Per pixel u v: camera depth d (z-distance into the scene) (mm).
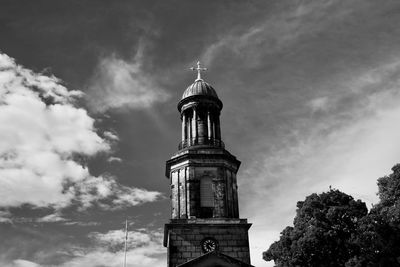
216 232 34719
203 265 31562
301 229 45312
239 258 33906
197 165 37125
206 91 40938
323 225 43844
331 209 44219
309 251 42500
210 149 38000
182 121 40781
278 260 45750
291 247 43531
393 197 43250
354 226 43469
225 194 36438
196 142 39000
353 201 45312
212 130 39844
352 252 42344
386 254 39906
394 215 40219
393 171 45000
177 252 33844
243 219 35125
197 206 35688
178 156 37594
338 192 46938
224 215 35625
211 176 36969
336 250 42562
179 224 34500
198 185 36500
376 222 40531
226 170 37562
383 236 39969
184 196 36188
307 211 46344
